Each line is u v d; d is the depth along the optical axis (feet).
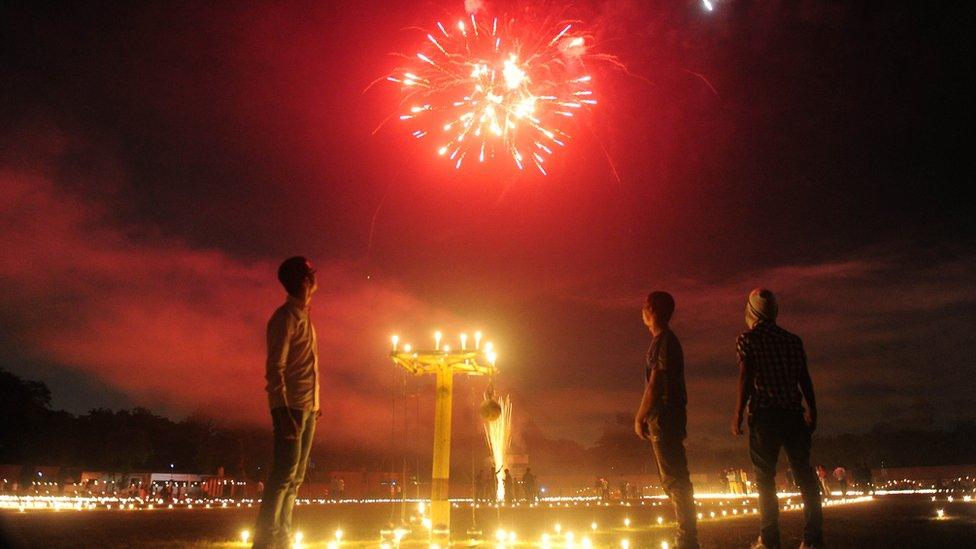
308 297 20.16
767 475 20.54
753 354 21.04
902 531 26.89
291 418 18.75
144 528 34.04
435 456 26.48
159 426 207.72
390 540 24.86
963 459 174.91
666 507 69.36
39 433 179.52
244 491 152.46
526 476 93.71
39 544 23.93
